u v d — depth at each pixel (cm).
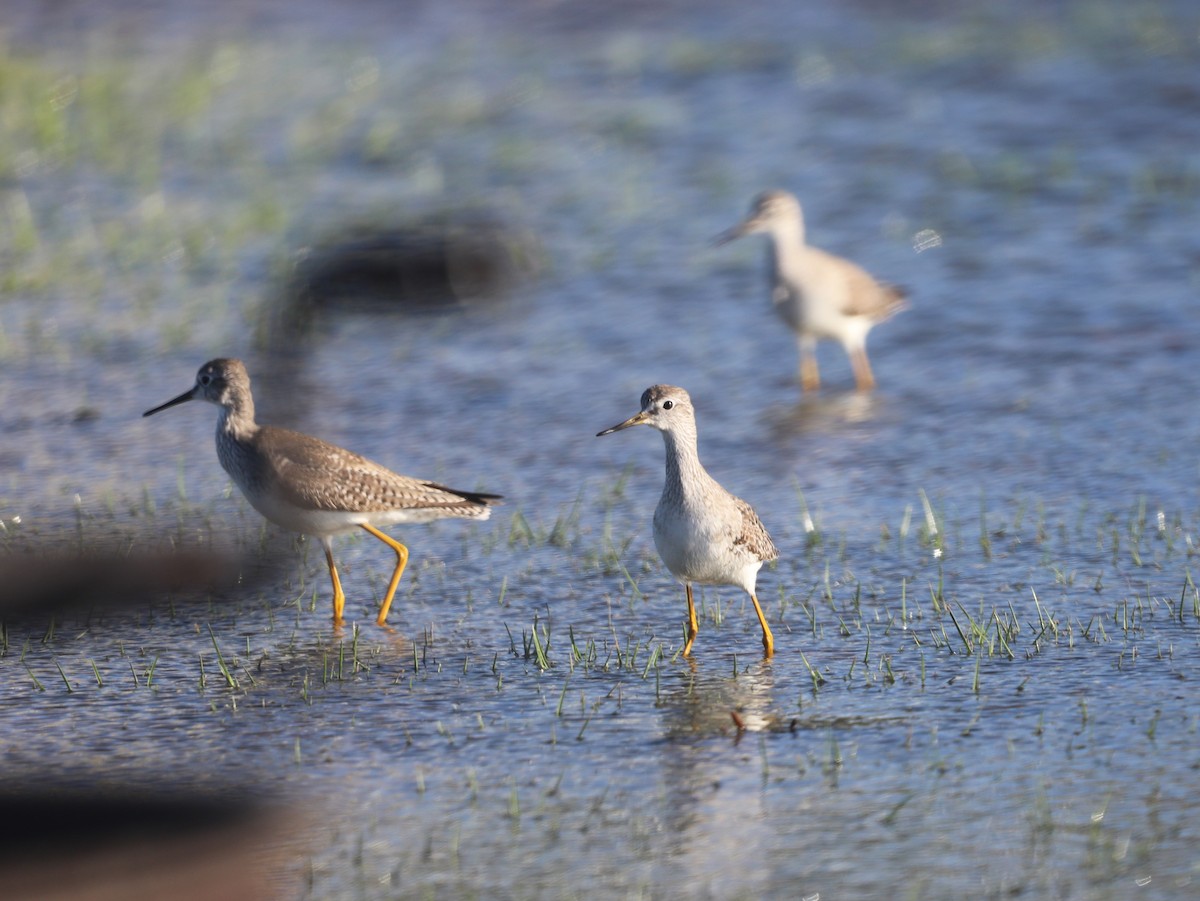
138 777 962
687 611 1248
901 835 866
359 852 868
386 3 4191
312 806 922
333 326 2128
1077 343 1983
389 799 930
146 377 1894
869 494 1532
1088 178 2698
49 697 1097
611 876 835
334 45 3778
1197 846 842
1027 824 872
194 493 1553
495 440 1712
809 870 833
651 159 2902
